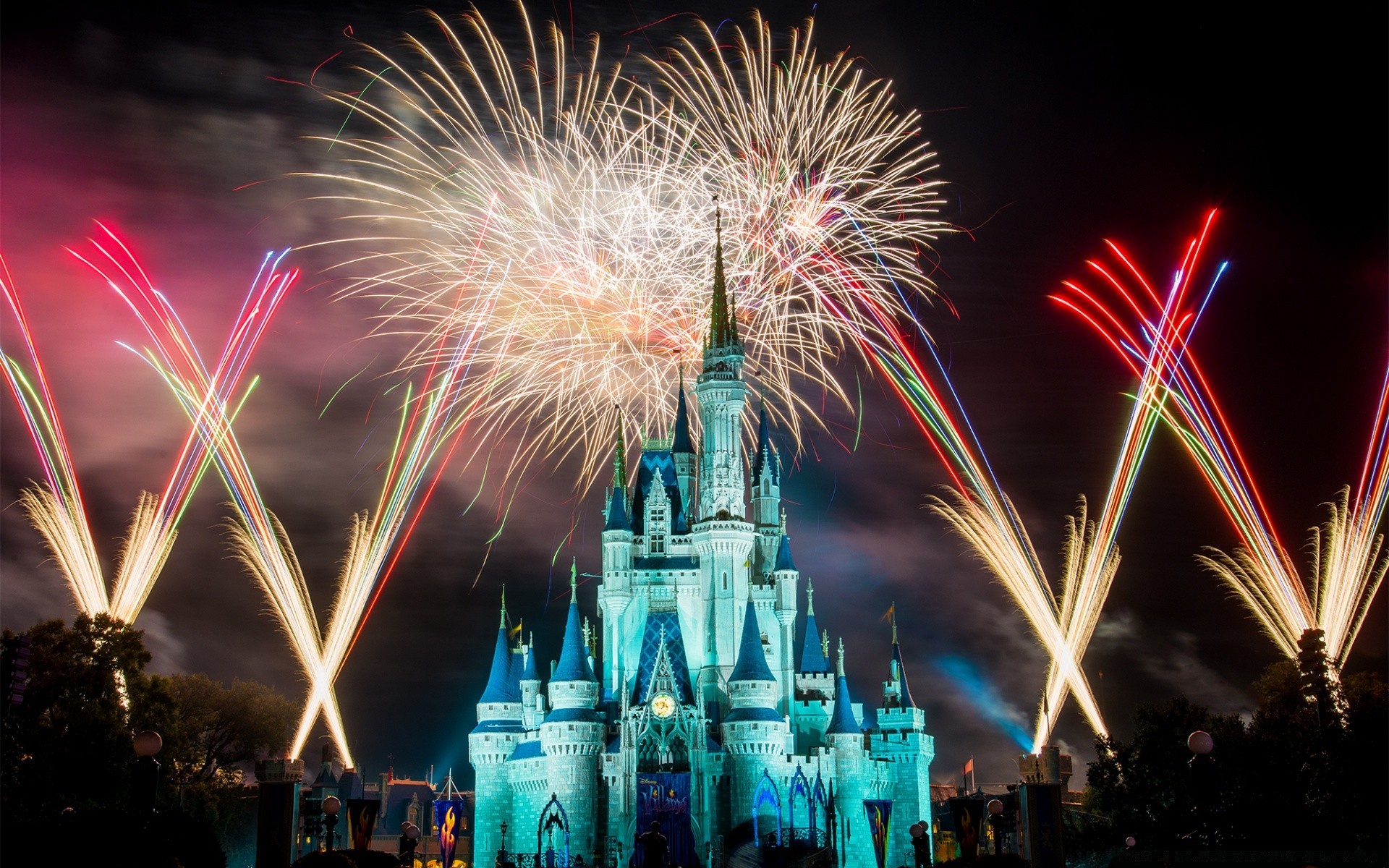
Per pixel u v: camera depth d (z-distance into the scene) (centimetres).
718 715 14600
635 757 13788
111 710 9356
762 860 13112
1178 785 9381
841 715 14638
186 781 13212
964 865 6081
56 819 5322
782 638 15325
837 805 14262
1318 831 8288
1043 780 6375
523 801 14412
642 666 14712
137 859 5112
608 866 13525
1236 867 7450
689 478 16512
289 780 6169
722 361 15712
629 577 15250
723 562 15250
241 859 14188
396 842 17675
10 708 5091
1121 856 7694
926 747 15175
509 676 15238
